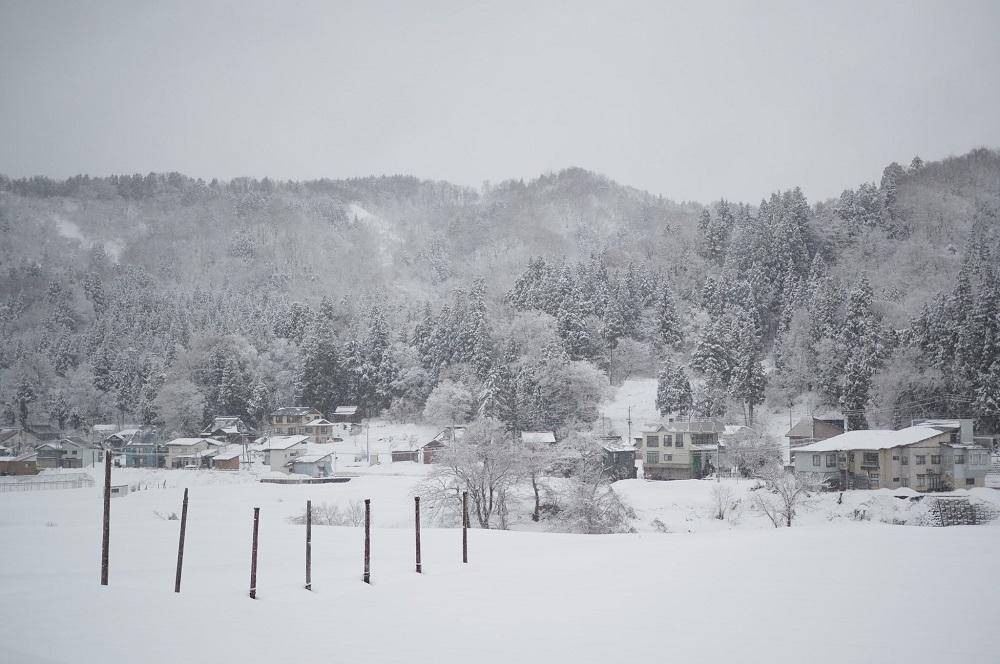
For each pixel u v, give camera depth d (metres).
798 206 164.75
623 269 176.00
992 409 86.31
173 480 94.69
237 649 18.19
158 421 130.62
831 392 106.19
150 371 145.12
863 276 128.75
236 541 41.06
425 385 133.38
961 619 19.34
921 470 67.62
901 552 29.44
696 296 156.00
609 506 55.03
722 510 59.62
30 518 62.03
